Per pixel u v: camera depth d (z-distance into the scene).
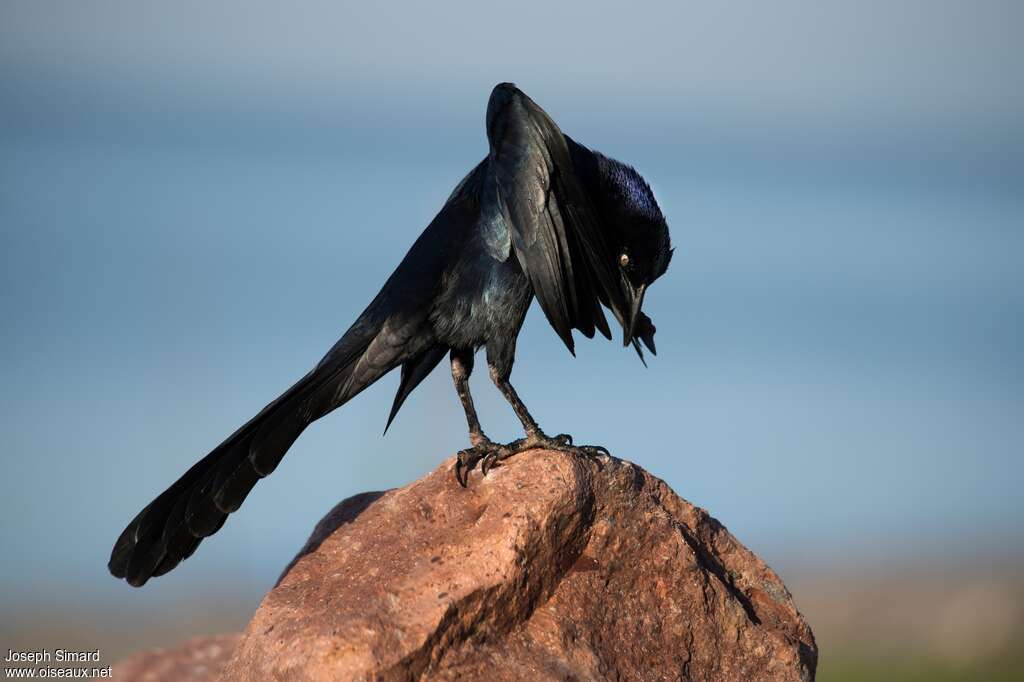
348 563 7.14
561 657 6.77
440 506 7.51
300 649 6.36
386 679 6.25
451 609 6.53
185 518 7.88
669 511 7.87
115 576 7.87
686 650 7.27
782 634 7.53
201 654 9.29
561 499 7.04
